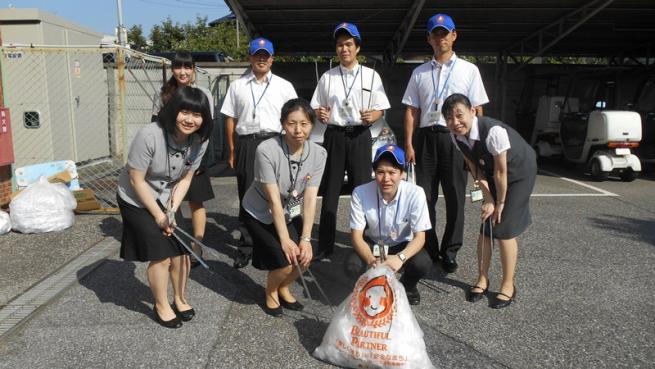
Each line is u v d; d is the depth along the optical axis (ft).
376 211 11.71
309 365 9.85
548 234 17.94
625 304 12.43
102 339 10.80
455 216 14.44
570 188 26.30
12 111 28.84
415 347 9.34
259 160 11.30
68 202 18.65
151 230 10.77
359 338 9.44
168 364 9.89
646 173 31.60
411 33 39.22
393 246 12.19
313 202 11.83
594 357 10.12
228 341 10.74
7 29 28.84
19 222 17.66
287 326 11.39
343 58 14.71
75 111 31.83
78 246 16.60
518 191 12.01
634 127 27.61
